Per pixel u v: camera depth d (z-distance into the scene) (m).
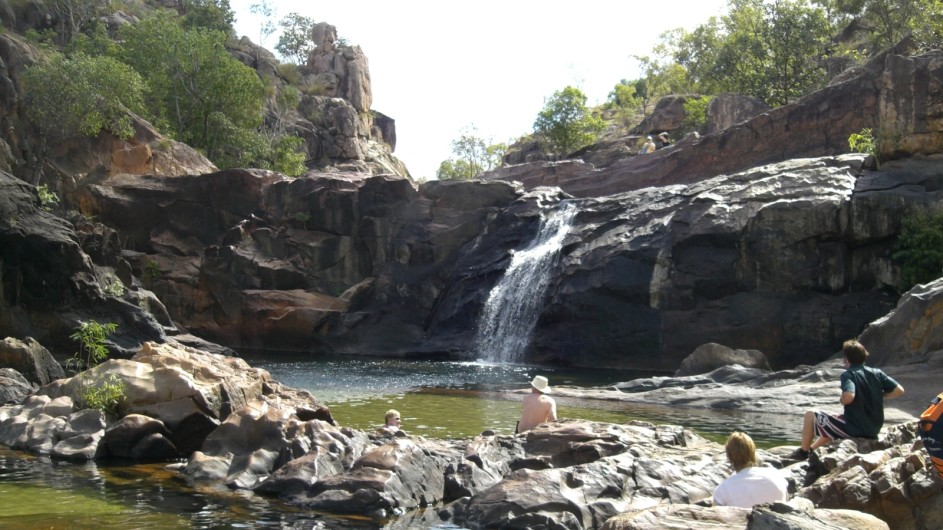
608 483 9.34
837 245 28.86
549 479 9.21
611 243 32.91
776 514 5.48
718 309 30.00
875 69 40.50
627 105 101.56
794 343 28.72
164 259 40.84
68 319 25.66
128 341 26.31
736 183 32.41
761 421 17.03
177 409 12.95
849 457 9.23
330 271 40.31
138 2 90.62
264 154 68.94
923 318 20.78
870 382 10.53
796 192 30.05
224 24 96.75
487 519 8.86
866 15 65.81
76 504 9.44
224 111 68.06
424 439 12.09
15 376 16.61
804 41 71.50
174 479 10.88
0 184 26.06
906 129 30.25
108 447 12.40
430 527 8.80
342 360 33.50
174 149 49.88
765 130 43.28
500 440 11.33
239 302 39.38
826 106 41.59
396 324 38.72
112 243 30.03
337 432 11.50
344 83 101.25
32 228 25.75
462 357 35.75
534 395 12.48
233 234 40.59
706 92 82.50
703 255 30.52
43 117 45.38
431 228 39.94
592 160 72.12
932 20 58.59
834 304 28.59
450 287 38.25
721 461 10.63
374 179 40.75
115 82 47.78
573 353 32.34
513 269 35.88
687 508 6.36
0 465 11.49
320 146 91.25
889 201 28.30
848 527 5.68
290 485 10.13
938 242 27.31
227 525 8.72
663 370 30.39
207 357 15.52
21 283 25.39
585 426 11.66
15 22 70.12
